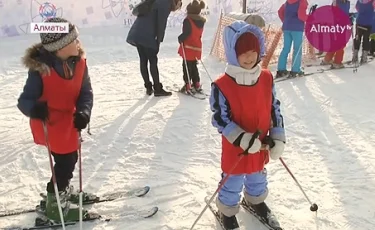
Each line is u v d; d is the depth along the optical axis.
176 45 8.69
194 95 5.74
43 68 2.52
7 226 2.95
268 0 9.65
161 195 3.34
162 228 2.93
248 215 3.05
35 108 2.51
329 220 2.98
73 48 2.59
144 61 5.64
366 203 3.18
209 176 3.63
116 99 5.64
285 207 3.15
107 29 9.39
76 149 2.82
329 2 9.41
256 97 2.56
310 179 3.54
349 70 6.93
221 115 2.56
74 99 2.72
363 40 7.20
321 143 4.21
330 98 5.52
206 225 2.97
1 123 4.91
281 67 6.58
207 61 7.56
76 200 3.15
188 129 4.62
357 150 4.04
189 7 5.55
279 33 7.01
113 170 3.77
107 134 4.50
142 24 5.36
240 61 2.49
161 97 5.71
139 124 4.77
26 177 3.68
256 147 2.48
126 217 3.04
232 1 9.77
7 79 6.63
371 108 5.14
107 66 7.32
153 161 3.93
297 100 5.48
